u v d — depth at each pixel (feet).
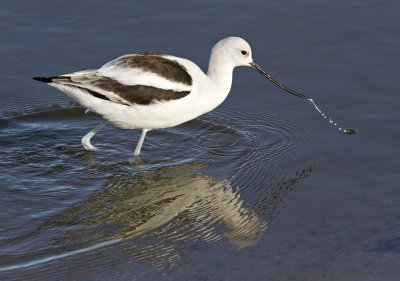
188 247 33.63
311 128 44.06
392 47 50.08
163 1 55.31
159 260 32.71
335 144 42.24
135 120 41.39
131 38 51.85
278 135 44.06
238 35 51.85
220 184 39.63
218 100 42.88
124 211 37.04
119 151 43.37
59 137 44.91
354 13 53.72
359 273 31.24
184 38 51.78
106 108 40.55
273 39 51.52
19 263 32.55
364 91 46.26
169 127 45.50
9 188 38.91
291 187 38.68
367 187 37.86
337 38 51.34
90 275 31.68
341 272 31.35
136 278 31.42
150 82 40.42
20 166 41.32
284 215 36.01
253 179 39.96
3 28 52.90
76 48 51.13
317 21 53.06
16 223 35.81
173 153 43.04
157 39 51.65
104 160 42.32
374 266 31.65
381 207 36.01
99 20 53.78
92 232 35.14
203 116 46.47
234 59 42.80
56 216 36.50
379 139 42.09
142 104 40.57
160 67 40.86
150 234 34.88
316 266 31.81
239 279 31.07
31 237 34.71
